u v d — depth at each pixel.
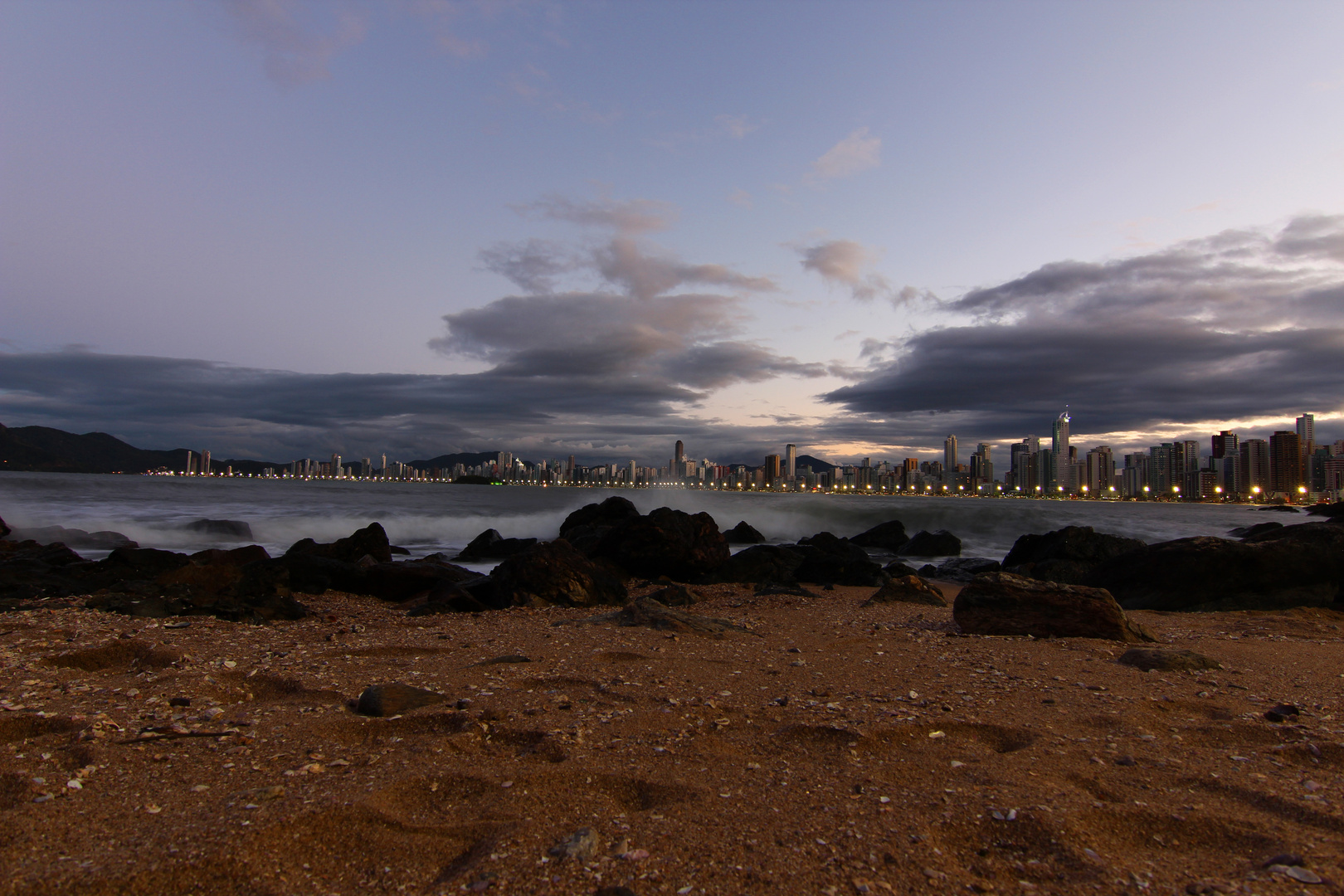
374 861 2.85
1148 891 2.60
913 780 3.72
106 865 2.69
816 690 5.68
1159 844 3.02
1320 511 63.03
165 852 2.80
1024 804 3.33
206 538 25.56
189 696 5.27
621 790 3.61
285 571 12.78
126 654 6.70
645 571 17.14
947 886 2.63
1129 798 3.46
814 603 12.45
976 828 3.12
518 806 3.36
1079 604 8.57
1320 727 4.73
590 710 4.96
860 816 3.24
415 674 5.99
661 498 53.44
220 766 3.85
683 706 5.14
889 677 6.23
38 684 5.47
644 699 5.29
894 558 24.88
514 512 38.25
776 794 3.51
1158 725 4.75
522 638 8.14
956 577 17.64
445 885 2.64
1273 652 7.78
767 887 2.61
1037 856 2.88
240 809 3.21
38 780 3.56
